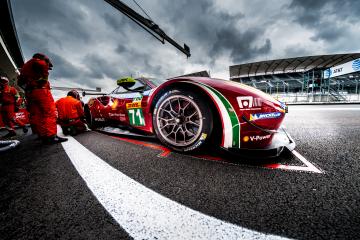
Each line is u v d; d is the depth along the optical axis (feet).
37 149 6.61
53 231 2.23
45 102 6.99
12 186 3.53
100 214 2.54
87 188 3.31
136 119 6.63
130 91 7.07
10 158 5.52
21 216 2.57
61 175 3.96
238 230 2.13
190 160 4.55
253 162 4.23
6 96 11.03
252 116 4.25
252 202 2.67
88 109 11.17
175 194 2.98
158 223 2.31
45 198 3.02
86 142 7.34
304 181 3.23
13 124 11.55
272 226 2.17
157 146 6.04
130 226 2.27
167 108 5.50
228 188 3.10
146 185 3.33
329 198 2.68
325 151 4.85
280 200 2.69
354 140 5.93
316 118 12.17
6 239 2.12
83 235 2.15
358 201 2.58
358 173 3.45
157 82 7.48
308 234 2.02
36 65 6.64
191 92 4.66
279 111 4.36
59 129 13.01
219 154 4.86
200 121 4.61
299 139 6.27
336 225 2.14
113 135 8.60
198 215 2.43
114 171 4.04
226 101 4.33
